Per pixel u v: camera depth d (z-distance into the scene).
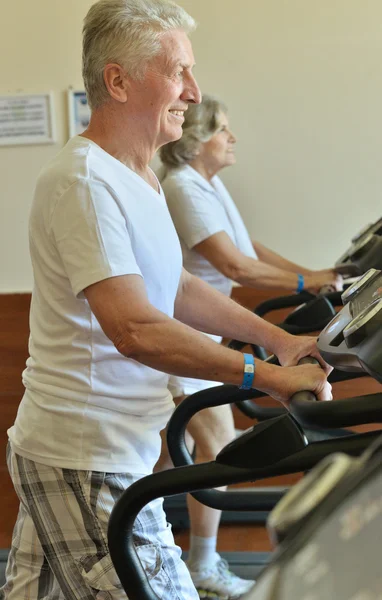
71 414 1.77
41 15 4.17
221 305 2.12
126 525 1.52
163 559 1.77
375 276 1.65
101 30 1.82
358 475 0.65
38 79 4.21
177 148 3.22
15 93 4.22
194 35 4.20
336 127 4.21
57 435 1.78
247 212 4.30
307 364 1.62
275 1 4.14
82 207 1.71
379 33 4.12
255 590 0.62
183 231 3.21
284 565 0.61
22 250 4.34
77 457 1.77
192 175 3.25
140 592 1.57
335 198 4.26
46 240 1.78
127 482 1.79
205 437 2.94
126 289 1.67
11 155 4.28
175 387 2.90
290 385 1.57
